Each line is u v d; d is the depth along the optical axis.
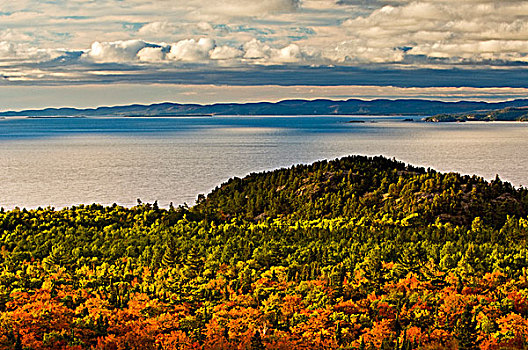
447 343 88.69
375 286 111.69
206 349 87.94
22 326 92.62
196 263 128.25
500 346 86.69
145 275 121.38
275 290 111.38
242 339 90.81
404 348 86.44
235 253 133.88
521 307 99.00
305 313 99.38
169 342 89.75
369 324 95.19
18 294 107.69
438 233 148.25
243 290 113.44
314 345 89.31
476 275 114.94
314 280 113.88
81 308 102.12
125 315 99.25
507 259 124.56
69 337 90.56
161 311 101.44
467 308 98.25
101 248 139.50
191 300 107.88
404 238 145.25
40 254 136.50
